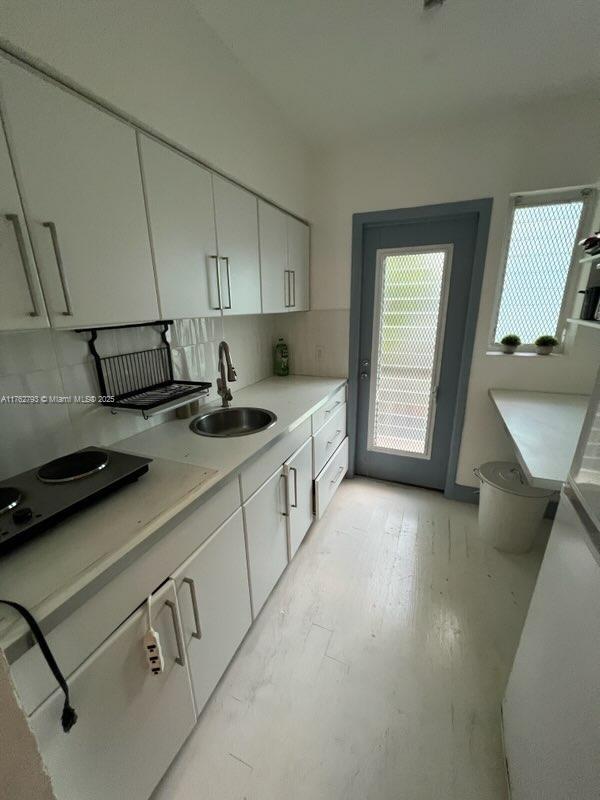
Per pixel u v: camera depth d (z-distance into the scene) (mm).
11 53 748
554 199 1949
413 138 2014
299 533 1872
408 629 1519
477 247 2035
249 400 2006
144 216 1091
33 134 784
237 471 1207
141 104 1033
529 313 2156
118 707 808
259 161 1665
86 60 874
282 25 1268
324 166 2234
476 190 1960
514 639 1469
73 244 894
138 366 1473
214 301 1458
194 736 1153
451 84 1595
